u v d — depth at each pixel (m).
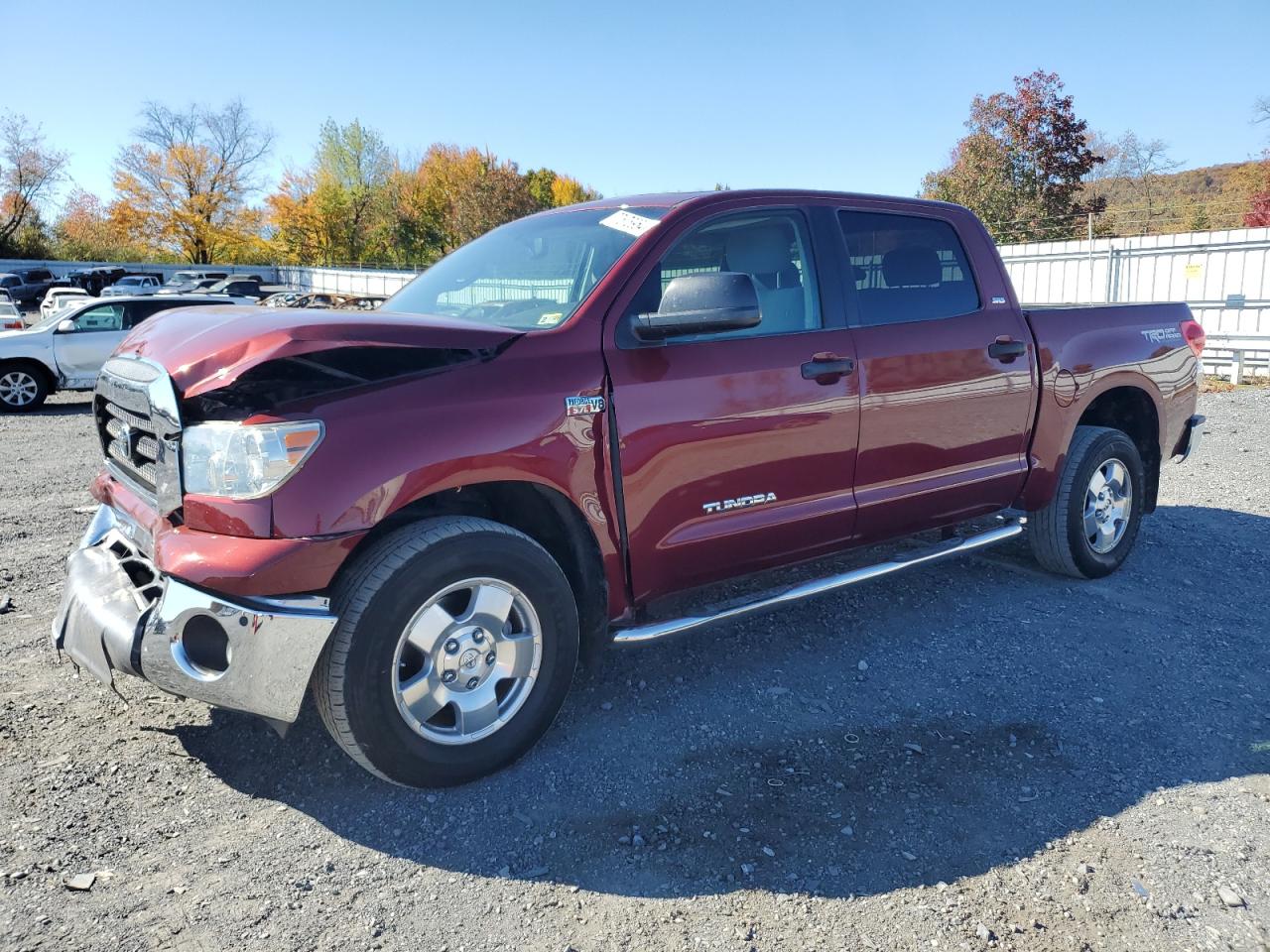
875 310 3.90
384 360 2.74
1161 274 17.12
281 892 2.43
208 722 3.34
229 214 70.06
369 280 49.84
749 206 3.61
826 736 3.28
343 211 71.06
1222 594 4.78
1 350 13.90
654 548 3.27
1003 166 32.16
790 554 3.68
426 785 2.86
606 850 2.63
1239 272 15.98
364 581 2.66
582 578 3.20
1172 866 2.56
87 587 2.97
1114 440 4.81
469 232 59.34
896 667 3.85
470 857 2.59
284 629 2.55
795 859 2.59
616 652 3.96
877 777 3.01
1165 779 3.02
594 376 3.07
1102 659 3.95
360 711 2.66
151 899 2.38
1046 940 2.27
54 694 3.54
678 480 3.27
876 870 2.54
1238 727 3.38
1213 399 12.42
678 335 3.11
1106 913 2.37
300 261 72.50
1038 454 4.52
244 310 3.08
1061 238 30.38
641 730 3.32
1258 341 14.88
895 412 3.86
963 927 2.32
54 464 8.95
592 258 3.40
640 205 3.65
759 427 3.43
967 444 4.18
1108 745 3.24
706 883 2.49
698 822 2.76
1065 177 32.03
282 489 2.56
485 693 2.93
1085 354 4.64
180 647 2.62
